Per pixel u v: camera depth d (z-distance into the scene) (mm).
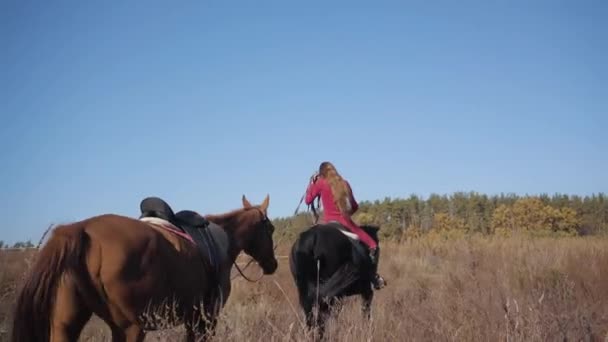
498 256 15672
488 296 8164
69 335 5000
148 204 6320
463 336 6391
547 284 10469
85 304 5086
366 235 8828
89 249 5082
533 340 6145
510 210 38312
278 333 6137
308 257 8383
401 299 9383
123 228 5336
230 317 8062
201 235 6637
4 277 9000
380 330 6402
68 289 4945
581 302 9016
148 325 5383
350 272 8359
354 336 6082
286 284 13234
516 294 9500
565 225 36344
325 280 8391
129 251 5215
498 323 6609
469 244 19719
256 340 6172
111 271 5094
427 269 16656
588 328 6910
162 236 5715
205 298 6504
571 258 13734
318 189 9000
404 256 18938
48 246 4965
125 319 5285
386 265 17391
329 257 8320
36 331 4840
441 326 6602
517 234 23141
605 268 12281
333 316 7324
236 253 7895
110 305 5191
